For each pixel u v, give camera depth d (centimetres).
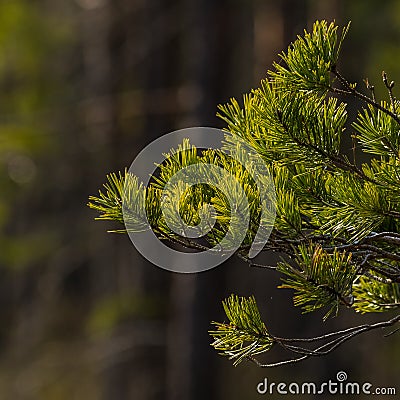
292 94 455
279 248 455
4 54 2625
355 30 2070
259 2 1997
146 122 2278
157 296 2361
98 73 2491
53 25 2650
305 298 417
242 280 2462
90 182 2672
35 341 2936
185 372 1872
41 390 2534
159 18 2311
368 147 466
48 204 2917
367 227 441
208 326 1867
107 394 2331
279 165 462
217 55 1869
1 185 2622
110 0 2409
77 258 2797
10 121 2494
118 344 2261
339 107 459
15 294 3275
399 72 1858
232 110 477
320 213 463
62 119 2439
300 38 453
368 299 532
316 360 2211
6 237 2812
